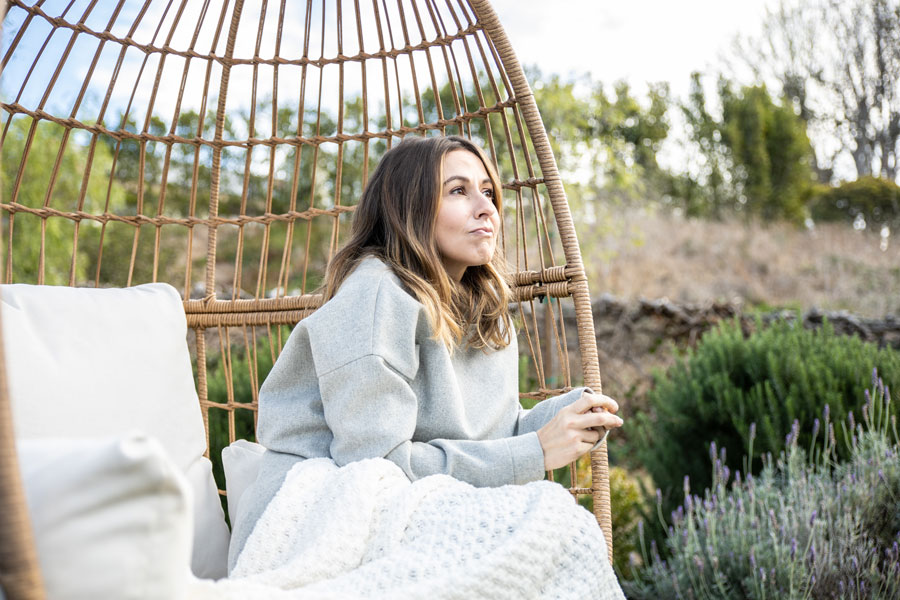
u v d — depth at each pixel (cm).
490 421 137
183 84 167
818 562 169
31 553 47
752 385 252
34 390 114
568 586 91
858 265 845
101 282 651
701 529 199
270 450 128
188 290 170
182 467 131
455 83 166
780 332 267
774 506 197
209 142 169
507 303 147
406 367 122
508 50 151
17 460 49
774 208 1041
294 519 106
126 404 125
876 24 942
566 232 145
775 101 1071
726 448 247
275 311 162
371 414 117
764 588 167
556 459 119
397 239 137
